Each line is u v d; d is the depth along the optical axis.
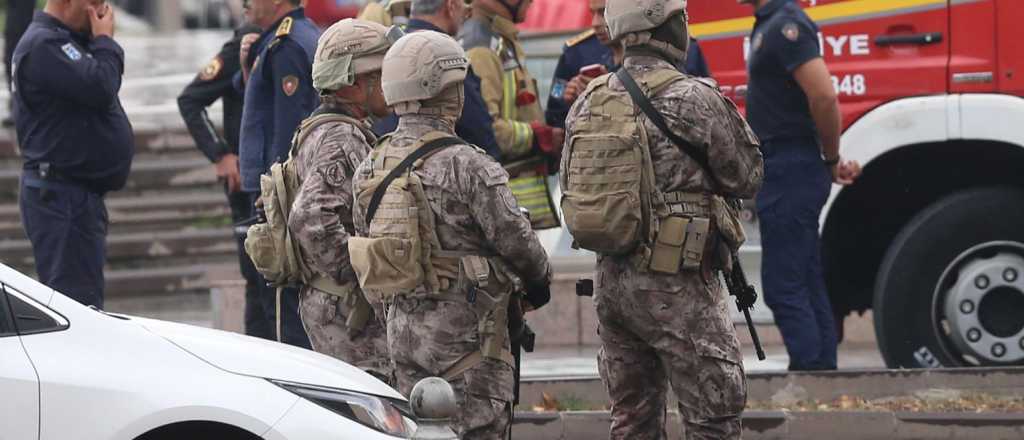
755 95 24.98
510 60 24.67
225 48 28.52
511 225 17.00
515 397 17.58
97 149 24.30
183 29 96.38
